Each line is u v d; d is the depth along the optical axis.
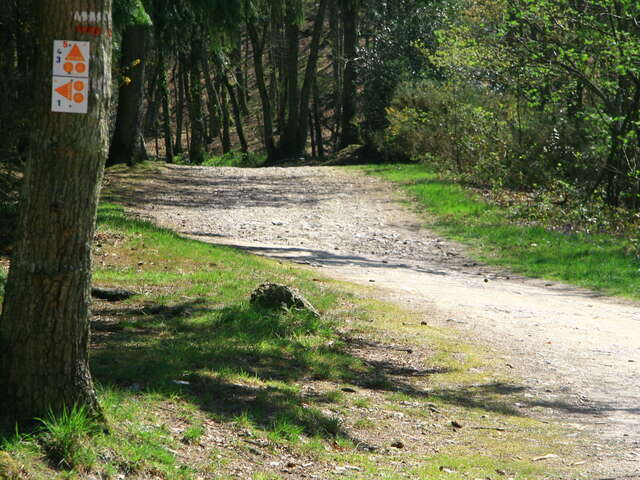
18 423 4.73
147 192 28.64
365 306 12.86
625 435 7.25
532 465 6.24
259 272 14.62
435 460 6.24
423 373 9.36
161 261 14.94
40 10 4.72
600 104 25.67
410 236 22.97
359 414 7.32
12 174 19.70
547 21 23.83
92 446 4.78
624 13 23.30
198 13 30.16
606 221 23.19
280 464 5.62
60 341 4.85
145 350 8.27
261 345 9.24
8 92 16.61
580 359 10.51
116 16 21.61
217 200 28.20
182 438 5.62
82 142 4.69
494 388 8.91
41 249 4.76
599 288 16.75
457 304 13.97
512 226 23.55
